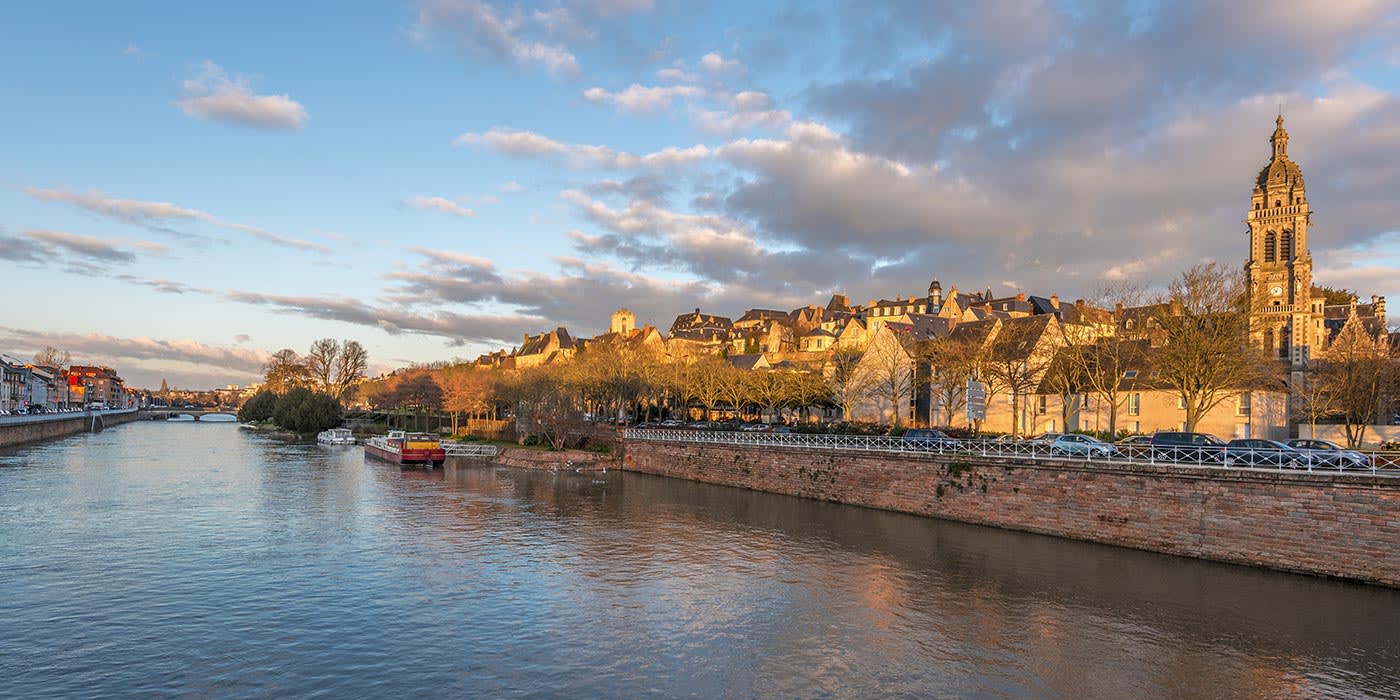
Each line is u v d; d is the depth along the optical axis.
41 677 24.19
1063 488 47.50
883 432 79.56
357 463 95.69
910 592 35.16
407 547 43.44
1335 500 36.28
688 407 136.62
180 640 27.64
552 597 33.81
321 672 24.98
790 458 68.50
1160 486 42.81
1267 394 75.75
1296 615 31.44
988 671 25.88
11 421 111.50
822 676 25.31
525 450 97.44
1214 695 24.14
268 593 33.62
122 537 44.62
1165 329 68.69
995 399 90.44
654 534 48.53
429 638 28.36
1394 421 81.62
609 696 23.50
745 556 42.25
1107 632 29.73
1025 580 37.16
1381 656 27.23
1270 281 110.75
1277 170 111.94
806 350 174.25
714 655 27.09
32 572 36.41
